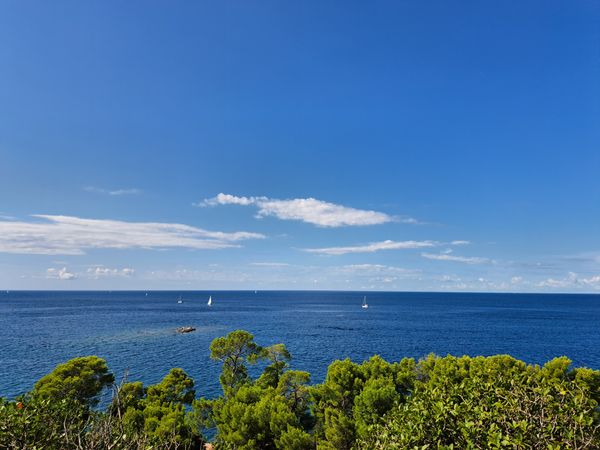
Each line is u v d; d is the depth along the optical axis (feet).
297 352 258.16
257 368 198.80
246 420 74.79
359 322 483.92
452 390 40.63
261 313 637.71
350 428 73.20
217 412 84.64
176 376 106.22
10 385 167.43
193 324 442.50
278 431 72.69
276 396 85.51
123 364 215.51
